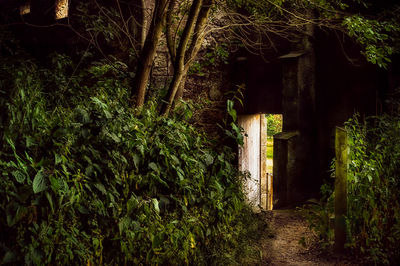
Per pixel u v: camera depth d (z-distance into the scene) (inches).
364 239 168.6
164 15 215.3
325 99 339.9
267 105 377.1
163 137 152.0
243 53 394.3
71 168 109.5
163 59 358.3
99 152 122.5
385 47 247.6
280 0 269.6
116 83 264.1
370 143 199.3
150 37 213.3
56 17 381.7
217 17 379.2
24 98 120.3
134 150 133.3
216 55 376.2
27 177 97.7
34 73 197.8
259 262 171.9
